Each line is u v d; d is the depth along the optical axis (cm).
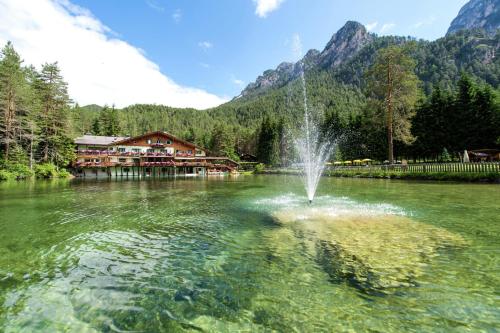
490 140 3694
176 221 938
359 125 5578
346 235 718
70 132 4369
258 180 3394
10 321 374
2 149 3475
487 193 1407
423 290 429
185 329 353
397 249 605
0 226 887
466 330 334
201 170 5856
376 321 357
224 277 495
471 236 684
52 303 418
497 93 4181
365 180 2802
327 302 405
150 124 13150
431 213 954
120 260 586
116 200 1495
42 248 666
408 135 3128
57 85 4206
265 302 411
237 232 781
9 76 3328
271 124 7138
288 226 827
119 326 362
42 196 1689
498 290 423
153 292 448
